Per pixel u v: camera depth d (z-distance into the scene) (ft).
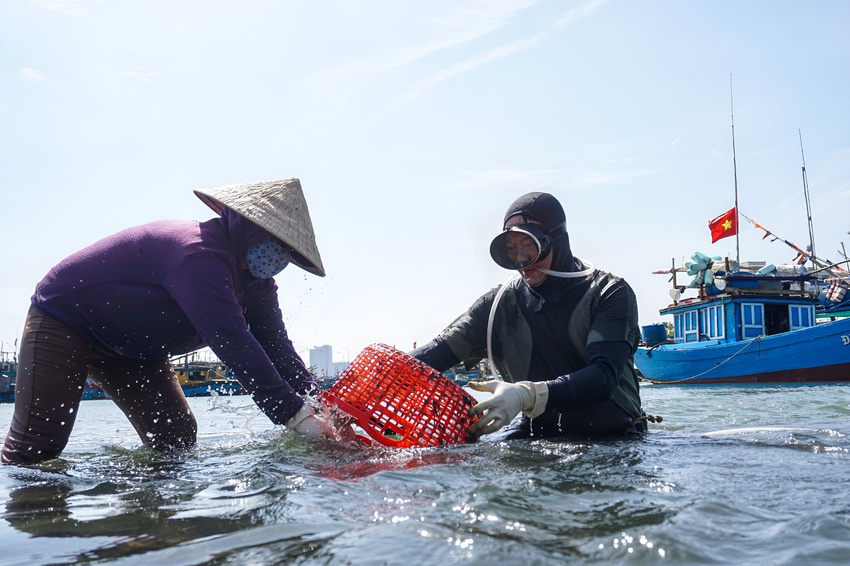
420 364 12.21
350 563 5.02
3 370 124.06
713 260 71.26
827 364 59.67
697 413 22.91
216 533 6.14
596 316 13.34
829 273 77.46
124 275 11.68
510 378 14.74
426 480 8.29
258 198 12.12
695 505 6.70
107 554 5.63
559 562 4.99
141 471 10.25
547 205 13.38
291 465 9.78
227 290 11.34
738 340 66.18
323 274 12.84
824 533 5.75
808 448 10.94
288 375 13.65
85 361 12.07
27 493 8.54
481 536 5.66
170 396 13.94
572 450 10.79
